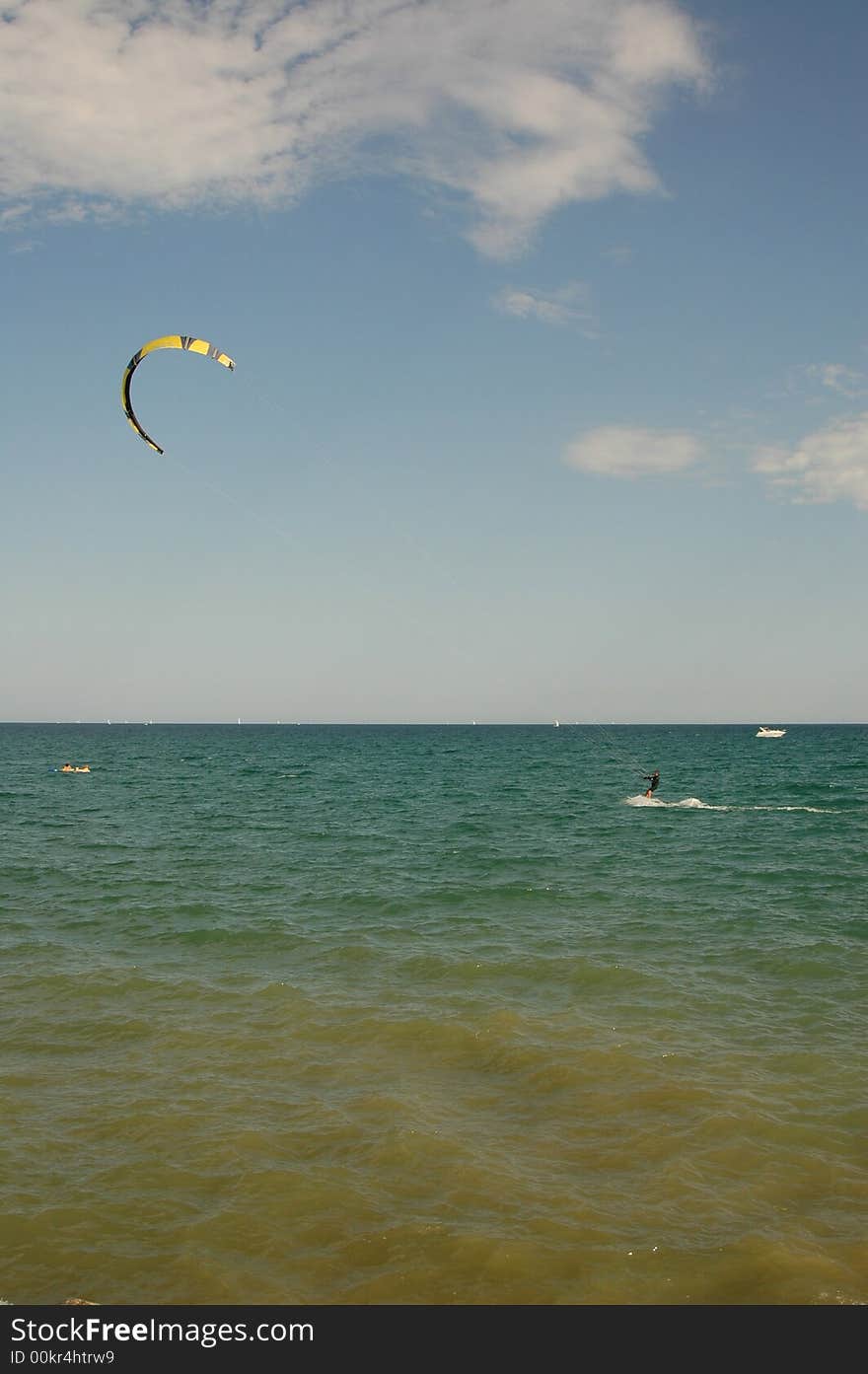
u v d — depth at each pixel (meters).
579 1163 11.63
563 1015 16.83
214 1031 16.05
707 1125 12.55
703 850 36.12
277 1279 9.49
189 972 19.47
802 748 162.62
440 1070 14.43
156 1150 11.90
